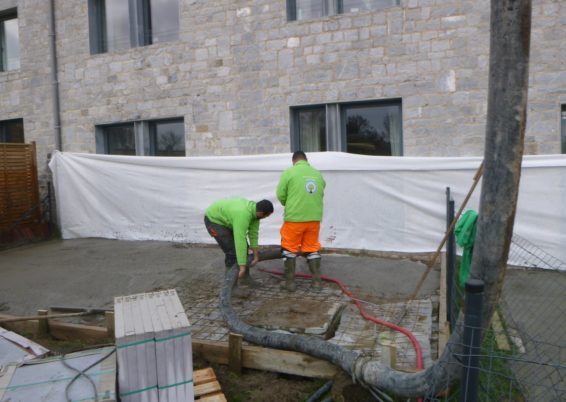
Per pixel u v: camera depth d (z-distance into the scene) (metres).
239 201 5.84
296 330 4.53
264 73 9.11
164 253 8.40
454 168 7.36
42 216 11.05
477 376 2.56
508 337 3.96
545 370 3.70
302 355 4.05
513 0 2.46
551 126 7.35
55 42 11.07
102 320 5.39
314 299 5.77
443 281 6.05
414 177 7.63
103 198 9.91
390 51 8.19
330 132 8.80
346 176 8.02
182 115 9.89
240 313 5.31
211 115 9.62
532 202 6.92
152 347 3.16
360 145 8.84
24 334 5.07
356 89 8.45
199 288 6.38
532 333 4.43
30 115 11.59
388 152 8.66
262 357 4.15
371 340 4.52
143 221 9.61
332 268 7.00
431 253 7.62
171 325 3.22
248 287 6.27
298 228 5.94
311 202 5.92
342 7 8.83
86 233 10.17
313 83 8.74
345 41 8.47
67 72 11.01
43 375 3.08
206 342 4.43
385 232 7.89
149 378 3.16
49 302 6.17
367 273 6.70
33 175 10.78
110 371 3.10
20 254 8.98
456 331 2.95
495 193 2.62
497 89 2.56
